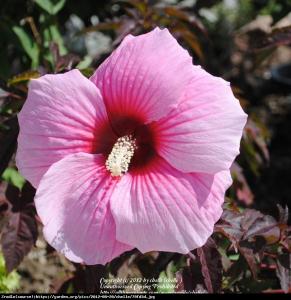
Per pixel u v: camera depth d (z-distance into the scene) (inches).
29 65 38.1
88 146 19.6
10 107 24.0
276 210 29.0
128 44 19.2
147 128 19.9
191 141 18.3
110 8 43.6
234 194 33.1
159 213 18.5
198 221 18.3
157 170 19.4
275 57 68.7
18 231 22.1
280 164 51.8
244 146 31.8
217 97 18.3
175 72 18.5
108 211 19.2
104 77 19.4
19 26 35.2
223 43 61.6
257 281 25.8
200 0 39.2
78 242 19.1
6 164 22.8
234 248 22.7
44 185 18.7
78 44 46.2
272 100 61.4
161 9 29.4
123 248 19.3
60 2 33.0
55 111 18.7
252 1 52.3
